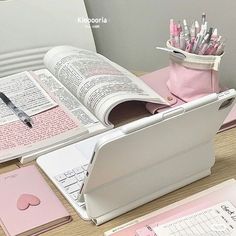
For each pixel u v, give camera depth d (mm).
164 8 1217
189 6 1161
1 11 1277
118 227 766
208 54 1000
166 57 1270
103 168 716
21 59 1309
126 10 1295
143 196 818
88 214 775
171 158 823
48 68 1198
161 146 764
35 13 1308
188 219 746
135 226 764
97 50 1408
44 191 845
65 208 812
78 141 978
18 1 1292
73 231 777
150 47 1302
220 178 878
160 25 1246
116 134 677
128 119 1042
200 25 1073
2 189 847
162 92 1094
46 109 1054
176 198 835
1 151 935
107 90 1024
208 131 822
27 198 821
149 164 794
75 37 1345
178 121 731
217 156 936
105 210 784
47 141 959
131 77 1133
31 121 1016
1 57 1287
